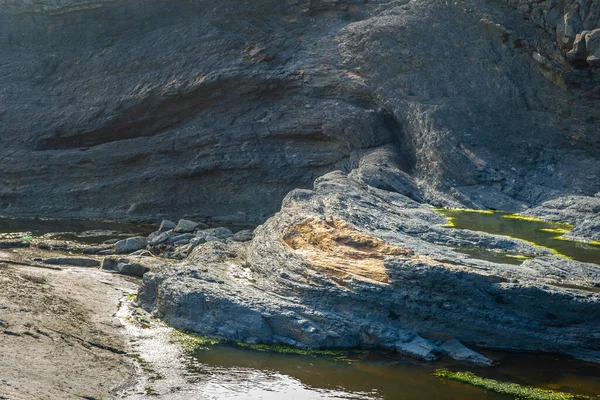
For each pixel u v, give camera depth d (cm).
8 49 4531
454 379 1570
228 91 3875
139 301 2080
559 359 1670
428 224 2305
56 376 1550
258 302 1855
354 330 1775
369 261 1878
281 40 3875
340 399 1479
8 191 4109
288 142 3725
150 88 4003
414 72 3419
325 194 2534
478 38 3325
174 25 4206
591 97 2956
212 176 3794
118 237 3328
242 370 1633
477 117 3175
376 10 3828
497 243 2100
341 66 3653
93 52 4328
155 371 1622
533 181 2909
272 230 2222
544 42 3081
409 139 3334
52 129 4206
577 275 1798
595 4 2852
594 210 2509
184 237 3033
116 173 3969
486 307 1708
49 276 2372
